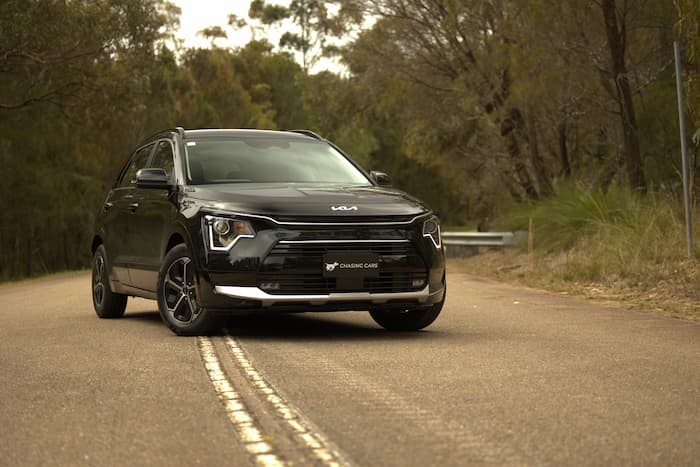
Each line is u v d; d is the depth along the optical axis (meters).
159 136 10.59
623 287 14.05
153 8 32.47
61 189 37.22
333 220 8.14
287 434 4.70
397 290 8.32
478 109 26.45
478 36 25.30
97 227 11.28
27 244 37.38
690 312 11.22
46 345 8.14
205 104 54.53
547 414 5.10
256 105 71.06
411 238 8.34
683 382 6.04
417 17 26.98
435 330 9.06
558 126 23.12
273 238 8.05
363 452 4.34
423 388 5.86
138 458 4.29
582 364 6.77
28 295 16.09
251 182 9.17
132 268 9.98
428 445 4.45
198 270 8.26
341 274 8.09
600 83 20.06
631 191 18.67
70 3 29.00
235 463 4.19
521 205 23.44
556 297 13.07
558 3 19.20
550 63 20.42
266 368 6.66
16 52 28.64
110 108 32.00
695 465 4.09
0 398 5.74
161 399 5.61
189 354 7.39
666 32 18.95
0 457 4.35
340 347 7.75
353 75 30.06
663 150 19.19
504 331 8.92
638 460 4.17
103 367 6.81
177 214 8.76
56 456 4.35
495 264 21.08
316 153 10.02
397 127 68.25
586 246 17.80
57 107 33.94
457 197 72.94
